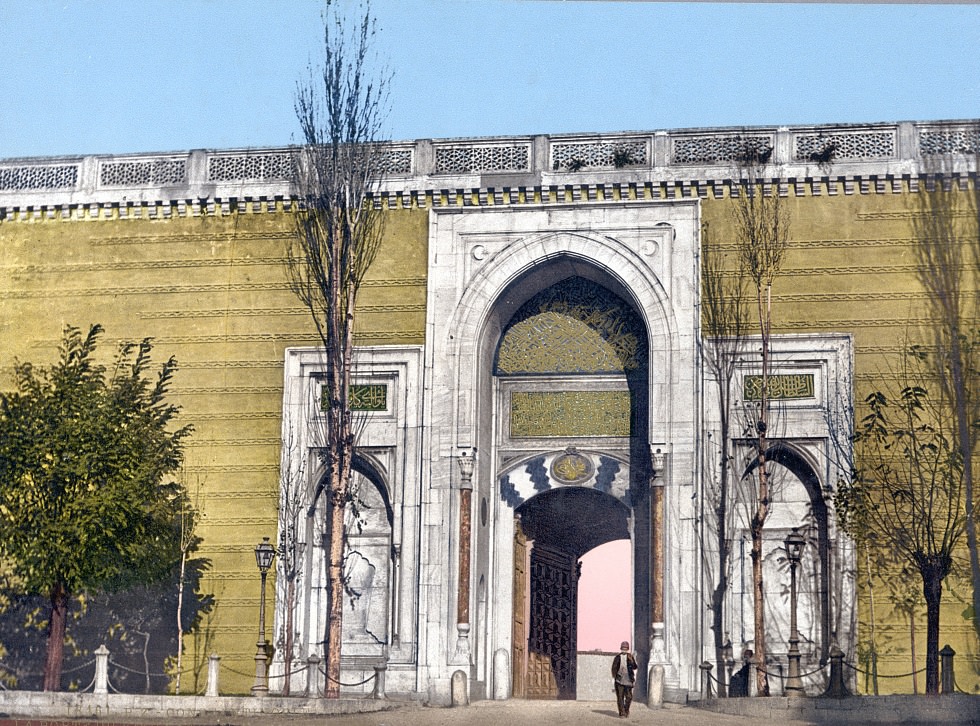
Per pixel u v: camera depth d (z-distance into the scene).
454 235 41.50
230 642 40.25
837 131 40.34
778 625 38.66
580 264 40.97
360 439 40.94
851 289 39.66
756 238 39.97
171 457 41.12
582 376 41.69
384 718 34.97
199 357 42.16
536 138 41.50
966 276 39.34
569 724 33.62
